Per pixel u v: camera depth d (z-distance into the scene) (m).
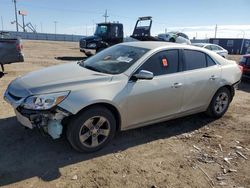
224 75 5.52
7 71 9.94
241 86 9.62
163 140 4.62
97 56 5.07
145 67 4.38
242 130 5.28
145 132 4.89
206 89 5.21
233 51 45.22
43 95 3.60
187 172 3.69
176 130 5.09
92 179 3.39
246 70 9.66
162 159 3.99
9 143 4.14
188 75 4.89
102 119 3.97
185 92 4.85
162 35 21.45
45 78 4.00
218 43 46.25
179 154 4.18
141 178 3.48
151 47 4.69
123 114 4.15
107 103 3.91
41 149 4.02
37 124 3.69
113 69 4.34
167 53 4.72
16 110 3.84
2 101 6.00
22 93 3.75
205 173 3.70
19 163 3.64
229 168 3.86
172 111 4.81
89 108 3.82
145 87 4.28
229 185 3.46
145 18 15.84
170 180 3.48
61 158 3.82
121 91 4.03
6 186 3.17
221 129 5.28
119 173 3.56
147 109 4.41
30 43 31.88
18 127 4.68
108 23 16.52
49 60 14.86
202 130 5.18
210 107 5.54
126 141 4.48
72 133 3.77
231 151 4.38
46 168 3.56
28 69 10.76
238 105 6.97
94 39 16.23
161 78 4.51
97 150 4.07
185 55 4.96
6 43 8.52
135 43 5.11
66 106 3.60
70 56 18.08
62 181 3.32
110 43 16.62
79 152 3.98
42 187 3.18
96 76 4.04
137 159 3.95
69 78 3.95
